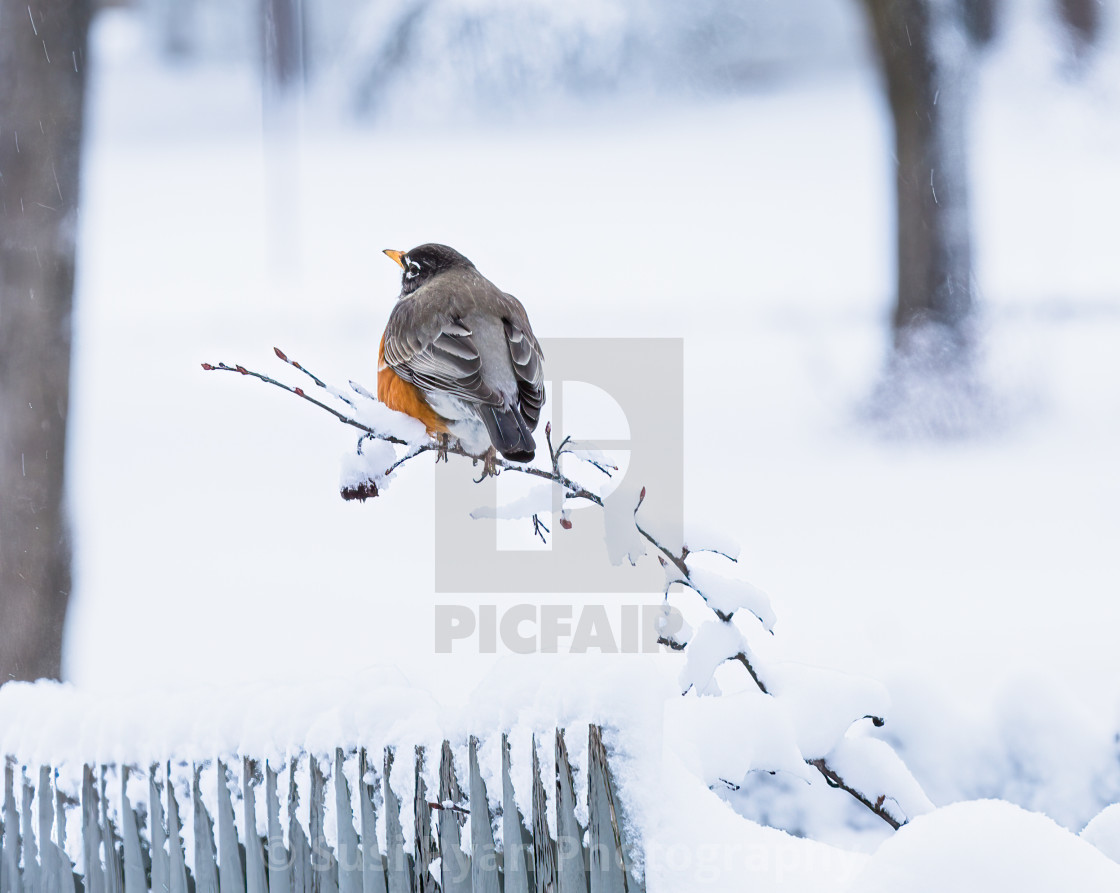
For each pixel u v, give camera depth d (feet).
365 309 112.16
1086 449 60.75
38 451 27.66
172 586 43.65
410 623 35.94
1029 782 19.21
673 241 133.80
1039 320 74.64
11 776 16.11
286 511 54.13
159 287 127.95
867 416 66.59
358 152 176.55
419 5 172.45
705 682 14.17
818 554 45.50
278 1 182.80
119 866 14.89
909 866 9.20
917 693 19.58
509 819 11.44
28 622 27.55
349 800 12.71
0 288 27.84
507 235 141.08
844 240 130.00
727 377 79.56
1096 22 90.79
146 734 14.52
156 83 217.77
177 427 72.54
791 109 179.52
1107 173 125.18
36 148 27.84
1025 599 38.06
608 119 180.24
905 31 74.28
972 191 73.87
